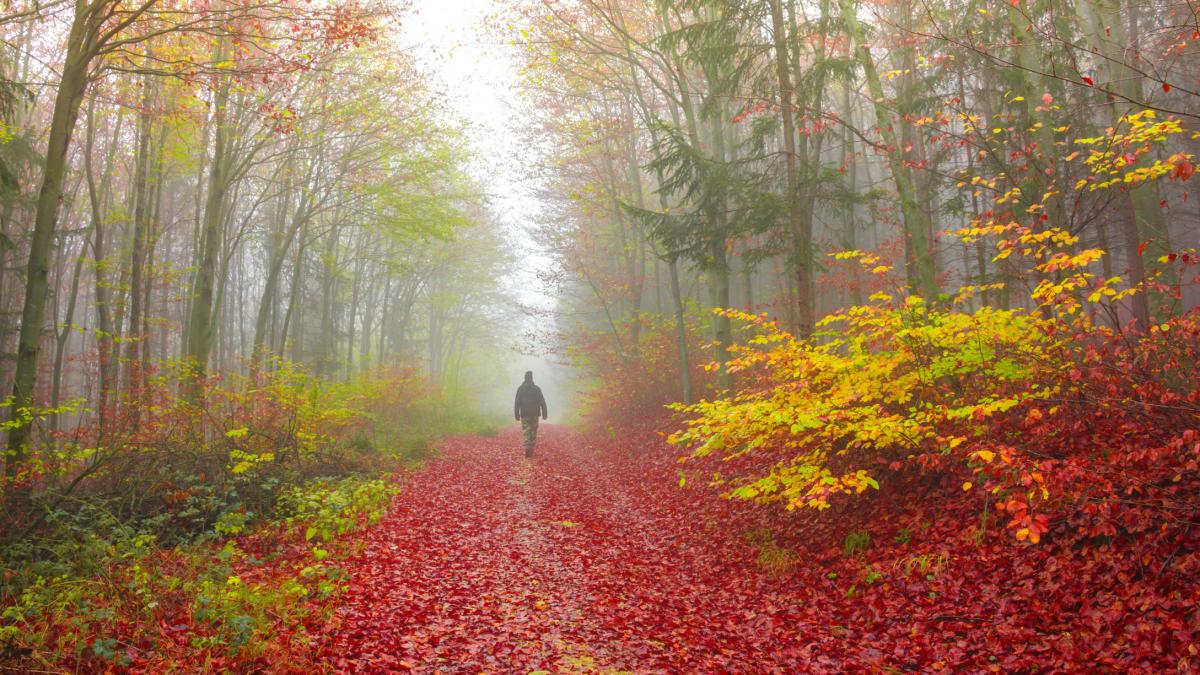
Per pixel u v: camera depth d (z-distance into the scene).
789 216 12.08
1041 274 6.95
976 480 5.96
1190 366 5.30
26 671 3.81
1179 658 3.68
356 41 10.29
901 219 16.27
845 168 11.88
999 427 6.28
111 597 4.82
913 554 5.83
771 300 21.34
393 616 5.26
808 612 5.54
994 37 11.32
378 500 9.36
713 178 13.22
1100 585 4.53
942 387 6.73
